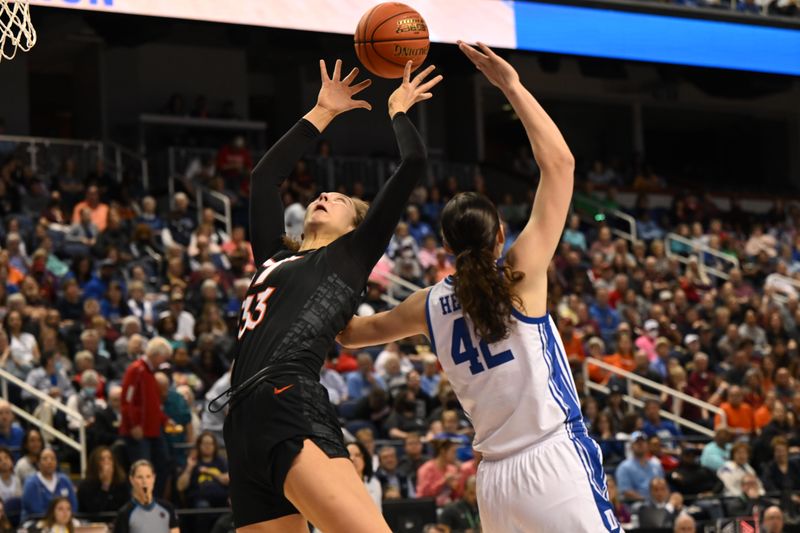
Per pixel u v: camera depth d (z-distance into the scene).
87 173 22.48
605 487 4.42
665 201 29.16
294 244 4.82
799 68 22.34
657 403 16.05
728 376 17.97
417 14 5.32
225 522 10.78
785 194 31.84
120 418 12.16
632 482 13.84
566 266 20.97
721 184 33.16
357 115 27.98
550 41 19.36
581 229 25.66
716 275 24.34
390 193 4.50
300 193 22.12
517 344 4.38
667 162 35.19
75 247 17.56
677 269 22.91
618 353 17.69
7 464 11.36
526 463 4.36
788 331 21.50
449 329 4.47
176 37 25.39
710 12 21.31
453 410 14.29
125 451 11.65
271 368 4.26
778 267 24.20
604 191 28.11
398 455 13.49
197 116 25.33
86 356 13.54
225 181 22.27
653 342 18.88
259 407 4.22
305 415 4.19
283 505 4.34
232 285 17.17
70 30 23.58
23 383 12.65
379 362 15.43
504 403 4.39
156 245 18.55
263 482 4.27
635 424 15.05
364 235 4.50
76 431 12.95
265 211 4.91
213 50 26.61
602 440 14.61
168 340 14.83
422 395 14.81
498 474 4.42
